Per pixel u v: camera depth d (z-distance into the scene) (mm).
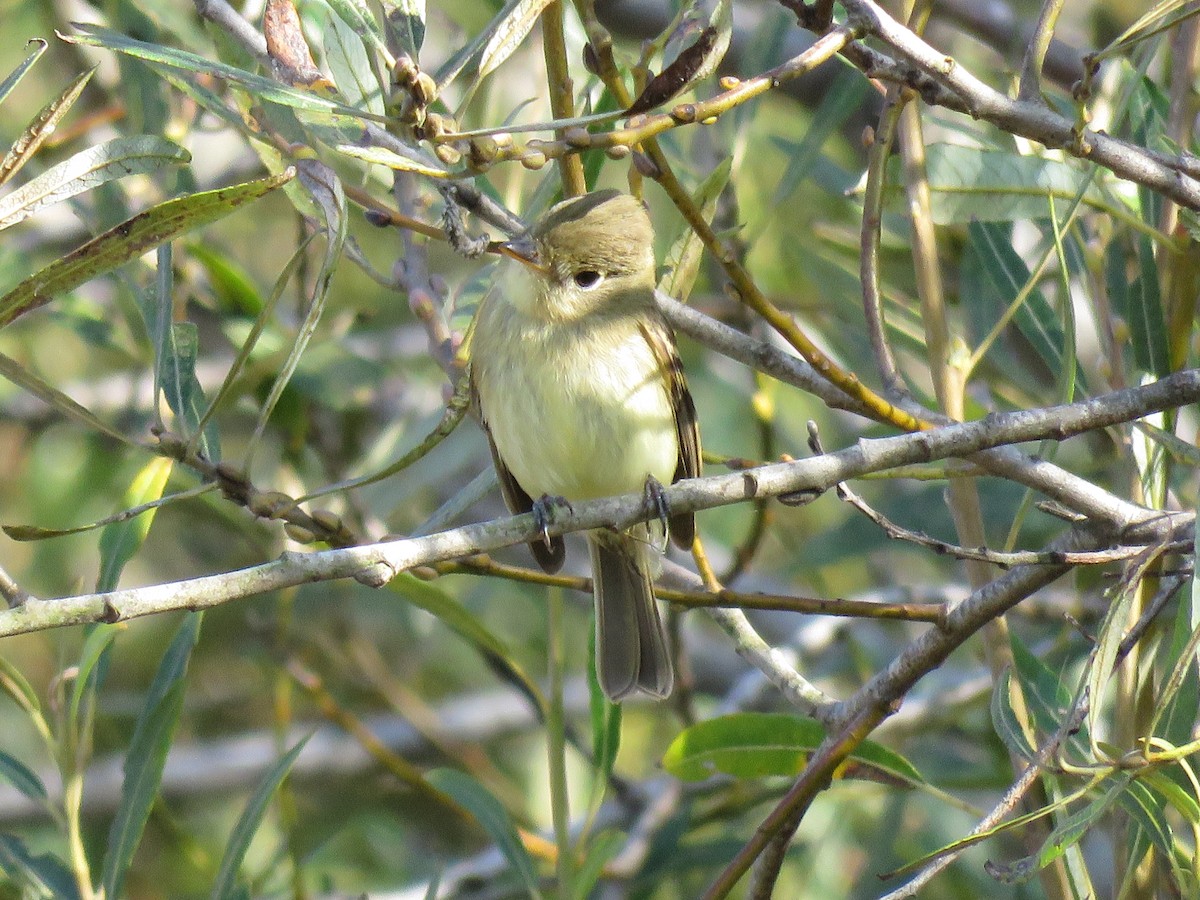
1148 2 14719
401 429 13398
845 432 15672
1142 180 7734
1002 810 7309
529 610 16172
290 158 7973
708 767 9180
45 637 15227
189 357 8438
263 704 16016
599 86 10391
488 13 13172
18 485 16594
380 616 15703
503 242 9398
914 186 9266
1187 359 9836
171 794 15109
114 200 11359
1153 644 8992
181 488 13016
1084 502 8469
